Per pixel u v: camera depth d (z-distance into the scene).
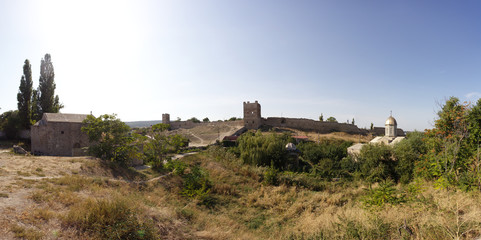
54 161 18.14
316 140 50.53
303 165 32.78
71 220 7.99
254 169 24.64
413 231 6.91
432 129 14.42
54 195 10.22
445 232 6.18
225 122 70.88
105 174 17.78
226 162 28.00
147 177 20.45
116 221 8.16
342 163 28.22
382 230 7.16
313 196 17.66
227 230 11.46
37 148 32.16
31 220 7.59
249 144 30.61
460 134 12.91
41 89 44.19
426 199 9.27
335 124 67.75
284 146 31.28
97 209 8.57
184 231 10.03
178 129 72.62
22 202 8.91
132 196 13.02
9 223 7.14
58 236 7.19
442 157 12.67
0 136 43.31
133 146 24.06
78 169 16.77
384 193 10.79
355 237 7.34
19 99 42.50
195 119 88.38
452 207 7.99
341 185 21.45
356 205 13.66
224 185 19.69
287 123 68.94
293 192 18.91
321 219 11.88
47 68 44.75
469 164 11.45
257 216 14.48
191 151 39.69
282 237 10.74
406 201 9.74
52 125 30.72
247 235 11.07
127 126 24.67
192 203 15.38
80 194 11.20
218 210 15.30
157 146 24.77
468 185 9.41
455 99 14.25
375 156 23.34
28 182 11.51
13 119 42.97
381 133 70.19
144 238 7.97
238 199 17.64
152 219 9.62
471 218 6.51
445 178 10.63
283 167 29.70
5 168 14.13
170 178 20.53
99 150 22.64
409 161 20.70
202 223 11.56
